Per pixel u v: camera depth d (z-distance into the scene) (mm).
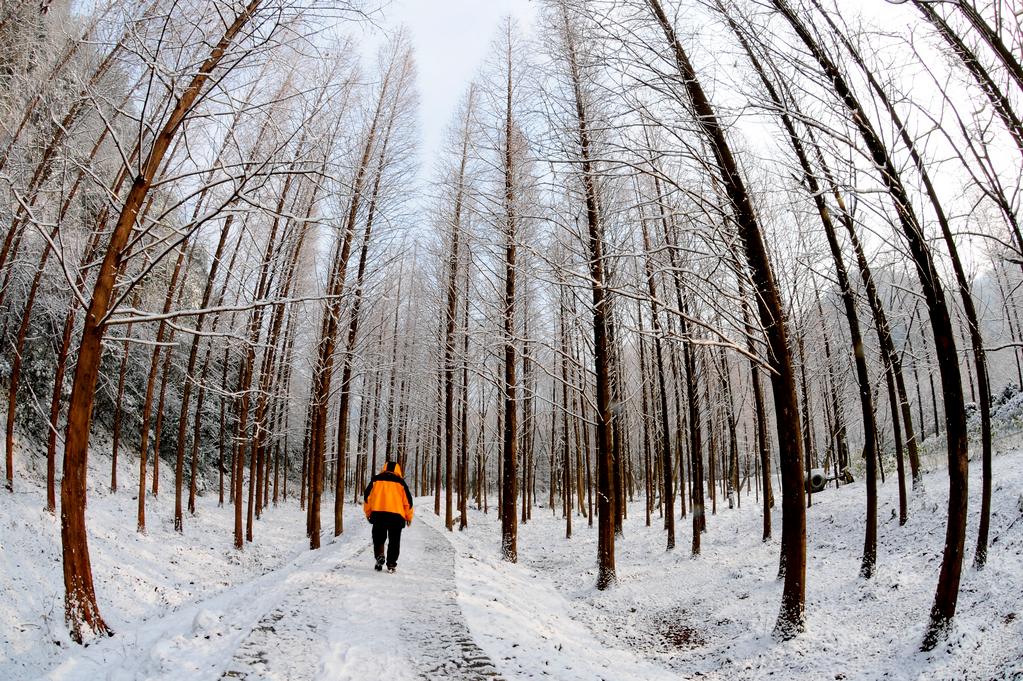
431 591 7262
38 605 7957
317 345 15883
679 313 6445
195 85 6273
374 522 8414
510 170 12023
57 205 9961
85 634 5879
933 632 5953
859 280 9805
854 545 11156
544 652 5738
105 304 6141
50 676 4762
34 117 8734
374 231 14703
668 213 6836
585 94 8156
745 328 7199
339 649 4871
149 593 9930
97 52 7512
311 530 15352
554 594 10531
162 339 14500
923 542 9953
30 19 7930
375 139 14797
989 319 9742
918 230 5191
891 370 11516
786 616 6992
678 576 11273
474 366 14797
